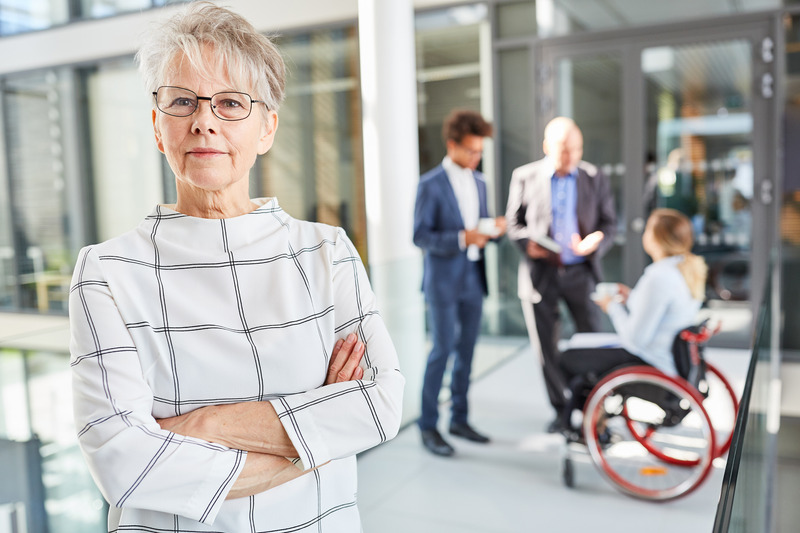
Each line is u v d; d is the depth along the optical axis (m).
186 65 0.90
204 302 0.90
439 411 3.27
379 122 4.62
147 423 0.84
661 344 2.68
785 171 5.03
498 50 5.57
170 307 0.89
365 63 4.62
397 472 2.99
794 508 3.05
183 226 0.92
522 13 5.51
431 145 5.77
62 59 6.64
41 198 6.98
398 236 4.71
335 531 0.94
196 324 0.89
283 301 0.92
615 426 3.00
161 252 0.91
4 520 2.39
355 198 5.58
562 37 5.44
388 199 4.69
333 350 0.97
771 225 5.08
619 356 2.75
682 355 2.68
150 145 6.44
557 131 3.48
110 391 0.84
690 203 5.30
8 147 7.02
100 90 6.57
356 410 0.91
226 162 0.92
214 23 0.92
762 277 5.10
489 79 5.59
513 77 5.60
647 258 5.45
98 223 6.79
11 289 7.18
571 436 2.83
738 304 5.17
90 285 0.87
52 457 2.70
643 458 2.85
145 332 0.87
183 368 0.88
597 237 3.40
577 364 2.81
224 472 0.84
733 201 5.18
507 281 3.93
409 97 4.65
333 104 5.55
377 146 4.66
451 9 5.62
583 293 3.46
